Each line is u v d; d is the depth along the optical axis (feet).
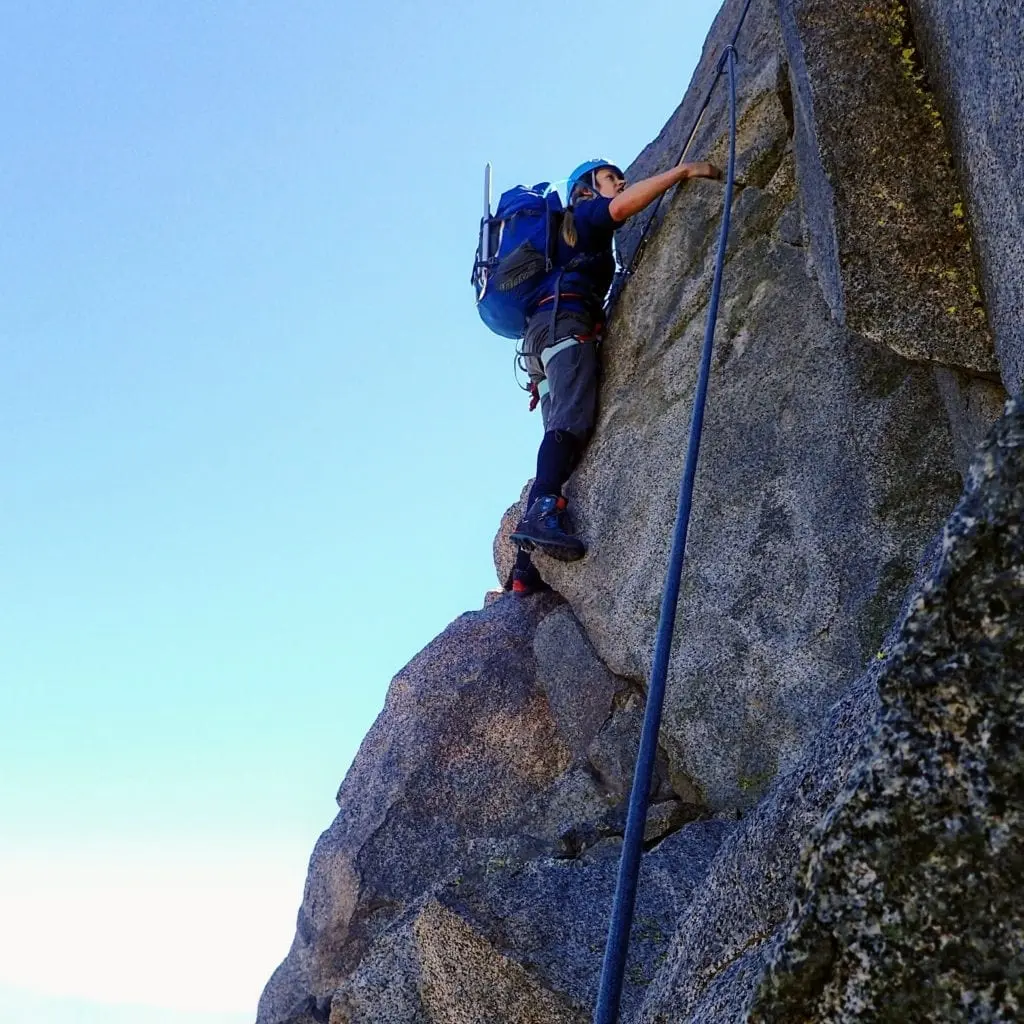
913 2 11.59
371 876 18.08
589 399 19.71
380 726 20.66
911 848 4.05
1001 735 3.98
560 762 18.44
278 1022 18.19
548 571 19.74
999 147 9.14
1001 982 3.76
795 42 12.55
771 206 17.16
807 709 13.80
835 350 15.05
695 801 15.60
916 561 13.16
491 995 11.73
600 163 21.26
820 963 4.14
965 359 11.23
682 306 18.31
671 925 11.95
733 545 15.53
